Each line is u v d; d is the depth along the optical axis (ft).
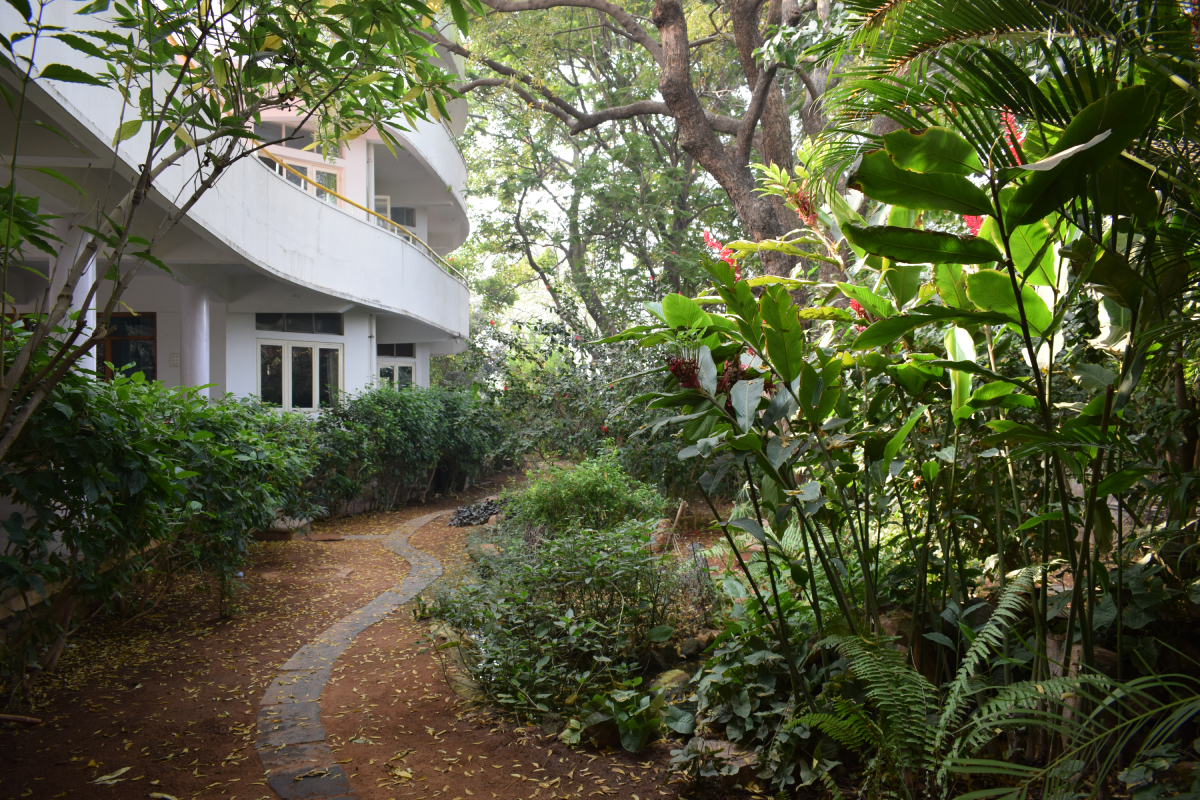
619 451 28.99
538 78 47.55
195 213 24.14
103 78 11.75
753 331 9.22
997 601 10.03
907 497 11.84
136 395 16.28
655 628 14.44
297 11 12.31
